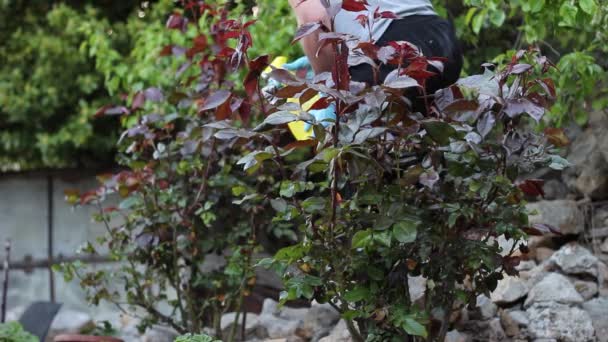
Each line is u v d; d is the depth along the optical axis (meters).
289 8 5.95
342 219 3.36
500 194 3.51
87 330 6.11
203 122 4.61
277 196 4.09
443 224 3.50
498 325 4.45
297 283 3.33
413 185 3.46
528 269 5.12
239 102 3.52
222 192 4.79
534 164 3.51
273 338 5.12
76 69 9.21
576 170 5.93
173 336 5.43
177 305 5.06
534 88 3.57
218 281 4.86
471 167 3.44
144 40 6.83
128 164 4.94
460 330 4.48
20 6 9.52
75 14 9.15
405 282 3.57
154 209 4.80
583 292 4.86
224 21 4.58
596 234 5.47
